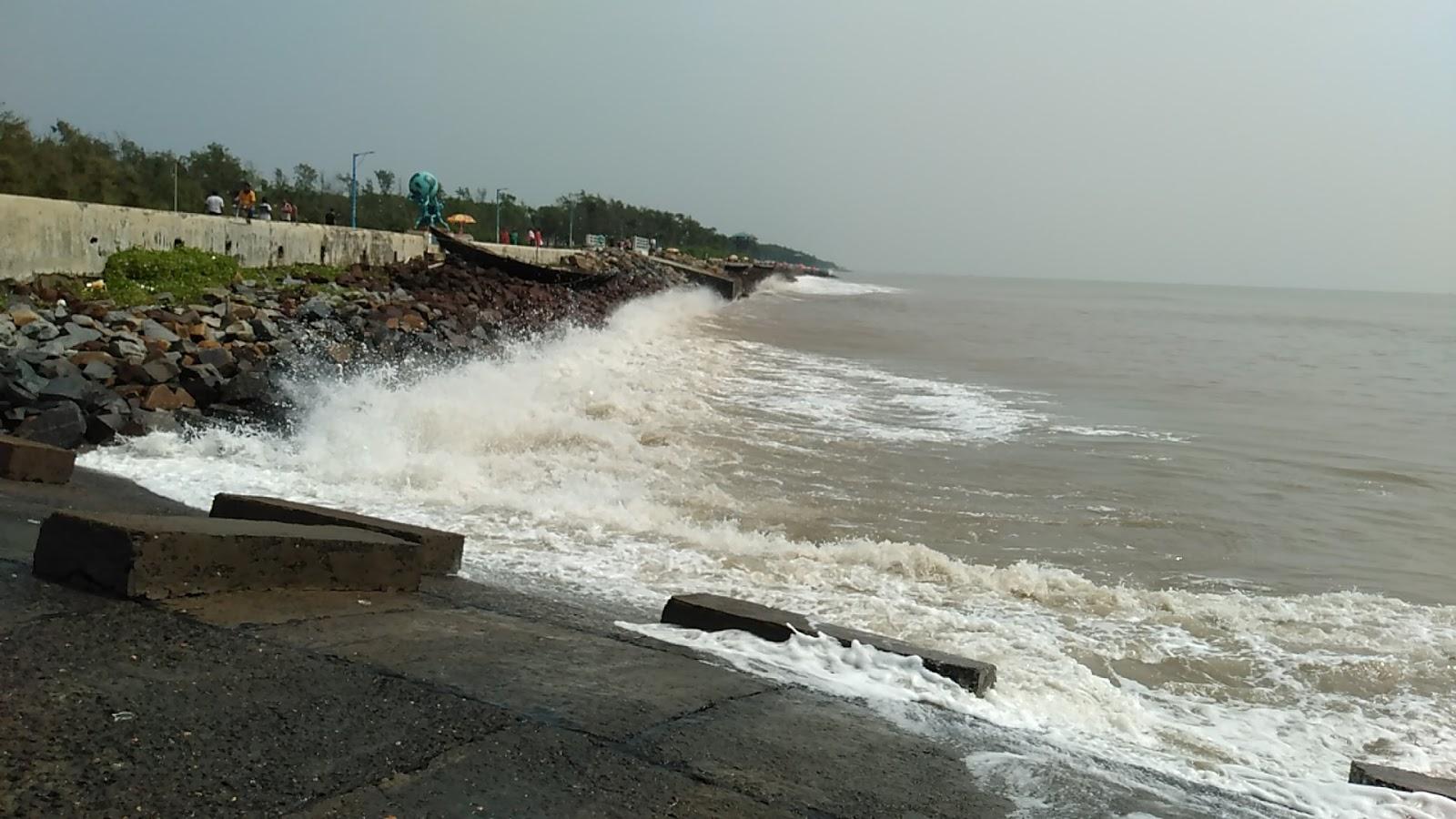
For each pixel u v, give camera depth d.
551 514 9.80
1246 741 5.86
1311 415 21.16
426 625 5.71
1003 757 4.75
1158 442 16.55
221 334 17.59
